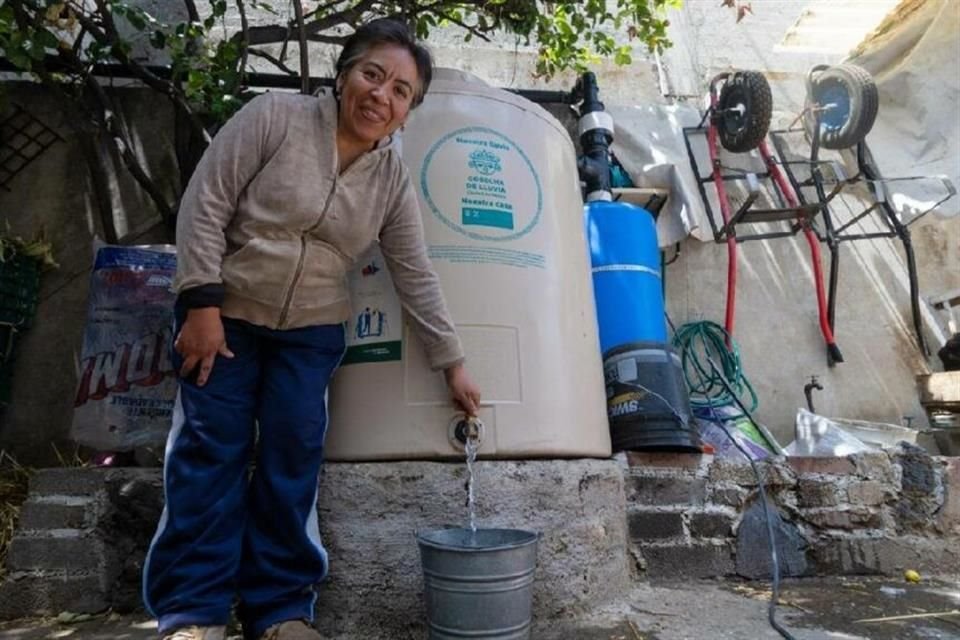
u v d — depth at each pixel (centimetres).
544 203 173
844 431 249
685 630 147
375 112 124
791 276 303
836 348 290
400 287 145
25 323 237
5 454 229
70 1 233
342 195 127
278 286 126
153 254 194
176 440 125
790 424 286
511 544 122
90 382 183
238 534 125
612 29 342
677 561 192
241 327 129
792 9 360
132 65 235
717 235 284
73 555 162
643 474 195
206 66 231
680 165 295
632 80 336
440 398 151
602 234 222
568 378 166
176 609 115
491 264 160
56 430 237
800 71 350
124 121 270
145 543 165
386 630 145
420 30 277
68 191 258
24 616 157
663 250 295
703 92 340
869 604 168
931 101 322
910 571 198
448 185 162
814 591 181
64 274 250
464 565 119
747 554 195
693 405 250
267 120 122
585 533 161
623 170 294
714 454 208
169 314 188
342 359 155
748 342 294
